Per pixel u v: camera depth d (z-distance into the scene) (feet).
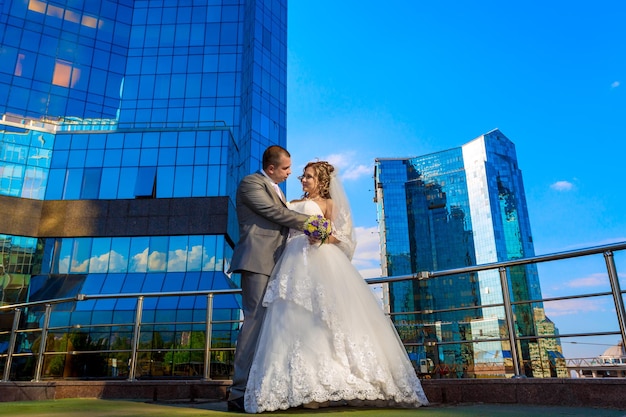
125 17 142.31
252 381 10.00
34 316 91.56
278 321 10.51
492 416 8.31
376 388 10.07
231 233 106.52
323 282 10.80
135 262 99.04
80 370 84.43
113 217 102.22
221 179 104.63
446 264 481.46
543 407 10.72
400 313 16.20
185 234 100.53
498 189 483.92
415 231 506.48
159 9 143.84
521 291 442.50
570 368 14.73
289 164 12.60
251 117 135.85
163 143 107.86
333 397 9.61
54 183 105.19
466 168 504.02
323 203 12.42
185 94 135.44
